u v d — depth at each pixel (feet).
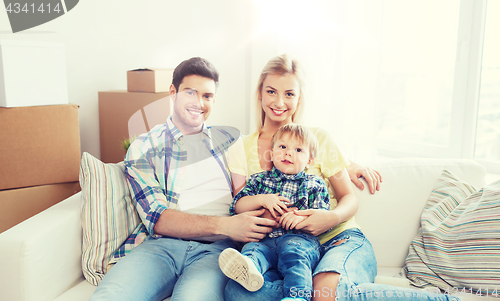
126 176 3.93
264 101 4.29
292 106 4.25
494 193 3.43
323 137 4.20
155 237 3.75
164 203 3.78
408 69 6.64
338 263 3.12
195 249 3.63
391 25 6.71
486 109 5.83
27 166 4.85
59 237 3.29
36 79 4.82
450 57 6.08
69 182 5.27
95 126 6.60
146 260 3.37
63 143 5.09
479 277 3.18
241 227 3.51
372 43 6.23
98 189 3.61
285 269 3.10
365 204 4.13
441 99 6.30
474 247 3.28
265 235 3.67
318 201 3.72
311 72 6.72
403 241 4.02
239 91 8.14
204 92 4.01
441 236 3.58
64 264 3.36
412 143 6.72
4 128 4.62
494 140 5.83
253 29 7.66
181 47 7.45
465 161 4.38
